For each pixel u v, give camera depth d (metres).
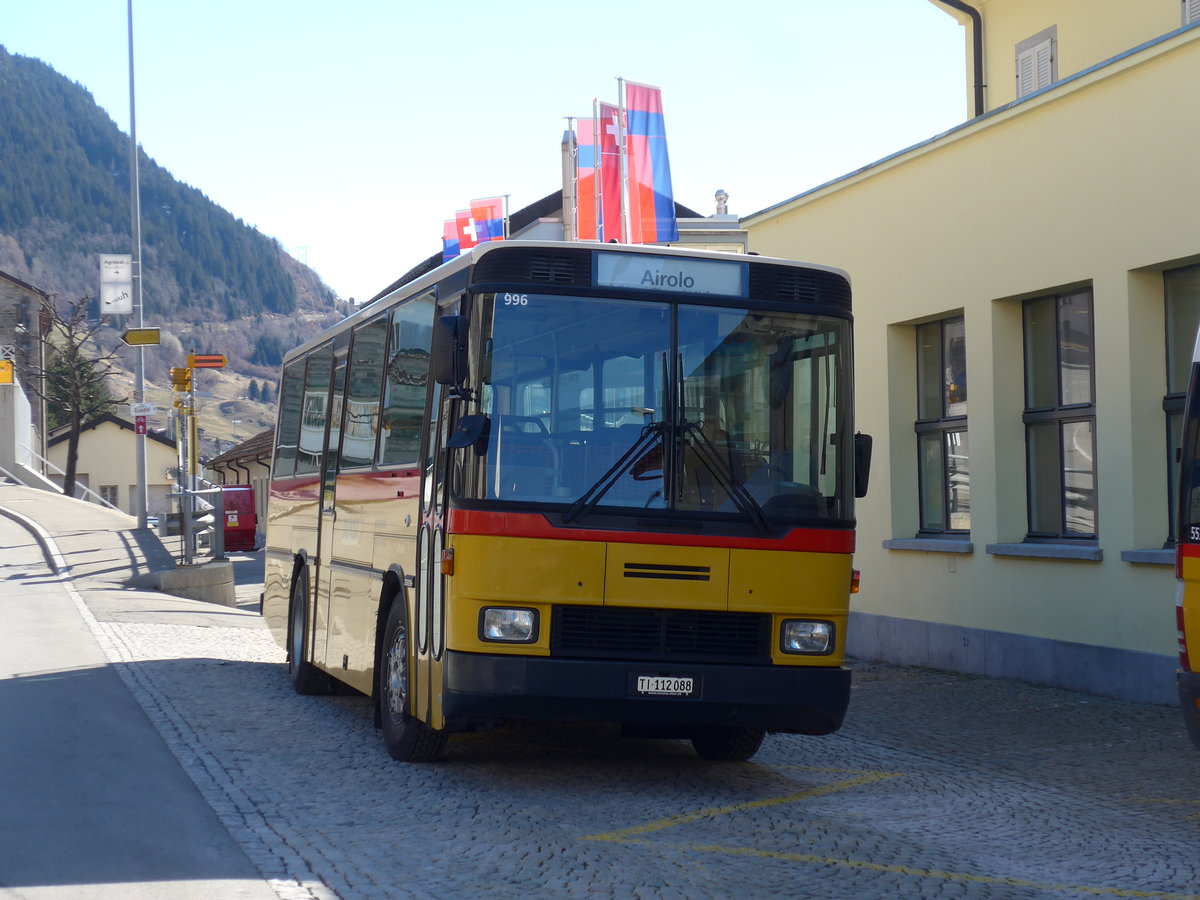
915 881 6.36
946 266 14.90
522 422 8.10
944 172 14.95
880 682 14.16
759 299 8.62
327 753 9.54
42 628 17.53
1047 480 13.88
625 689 7.96
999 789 8.80
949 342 15.45
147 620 19.25
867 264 16.39
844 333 8.81
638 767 9.34
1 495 43.88
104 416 86.62
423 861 6.44
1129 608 12.34
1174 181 11.89
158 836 6.86
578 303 8.30
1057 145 13.27
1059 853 7.07
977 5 19.31
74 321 62.03
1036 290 13.58
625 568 8.07
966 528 15.12
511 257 8.27
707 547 8.19
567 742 10.40
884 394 16.05
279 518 14.70
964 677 14.23
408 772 8.84
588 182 24.38
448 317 8.01
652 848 6.82
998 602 14.11
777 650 8.30
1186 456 8.10
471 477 8.03
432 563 8.48
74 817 7.28
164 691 12.49
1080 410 13.34
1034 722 11.42
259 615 22.56
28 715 10.79
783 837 7.22
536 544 7.98
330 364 12.55
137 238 35.50
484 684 7.89
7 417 54.53
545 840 6.93
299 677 12.60
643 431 8.26
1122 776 9.21
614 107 24.44
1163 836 7.48
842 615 8.50
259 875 6.10
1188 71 11.75
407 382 9.63
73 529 34.66
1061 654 13.12
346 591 11.06
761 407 8.50
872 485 16.36
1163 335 12.48
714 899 5.88
